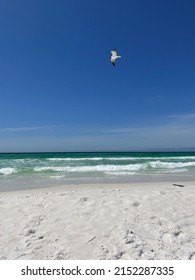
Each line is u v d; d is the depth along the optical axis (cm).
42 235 463
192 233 468
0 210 605
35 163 2273
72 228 493
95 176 1357
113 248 414
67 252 405
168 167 1881
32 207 625
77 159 3020
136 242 431
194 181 1178
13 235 465
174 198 713
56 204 646
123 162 2394
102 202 658
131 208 607
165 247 416
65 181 1171
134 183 1088
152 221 524
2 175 1389
